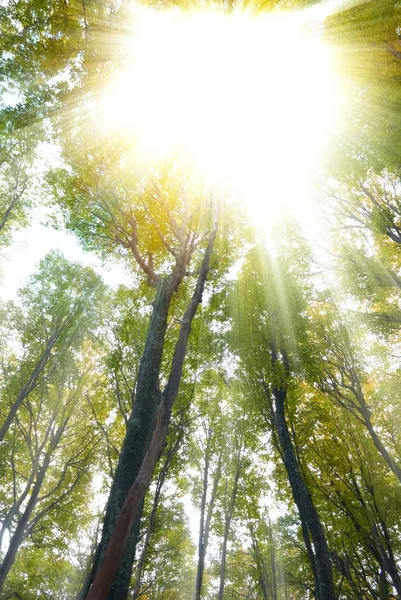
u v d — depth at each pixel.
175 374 5.56
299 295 15.27
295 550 20.53
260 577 21.33
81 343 17.64
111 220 11.56
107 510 6.19
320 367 15.38
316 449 15.95
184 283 13.76
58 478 17.56
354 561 16.41
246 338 15.43
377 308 14.36
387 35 8.48
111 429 17.33
